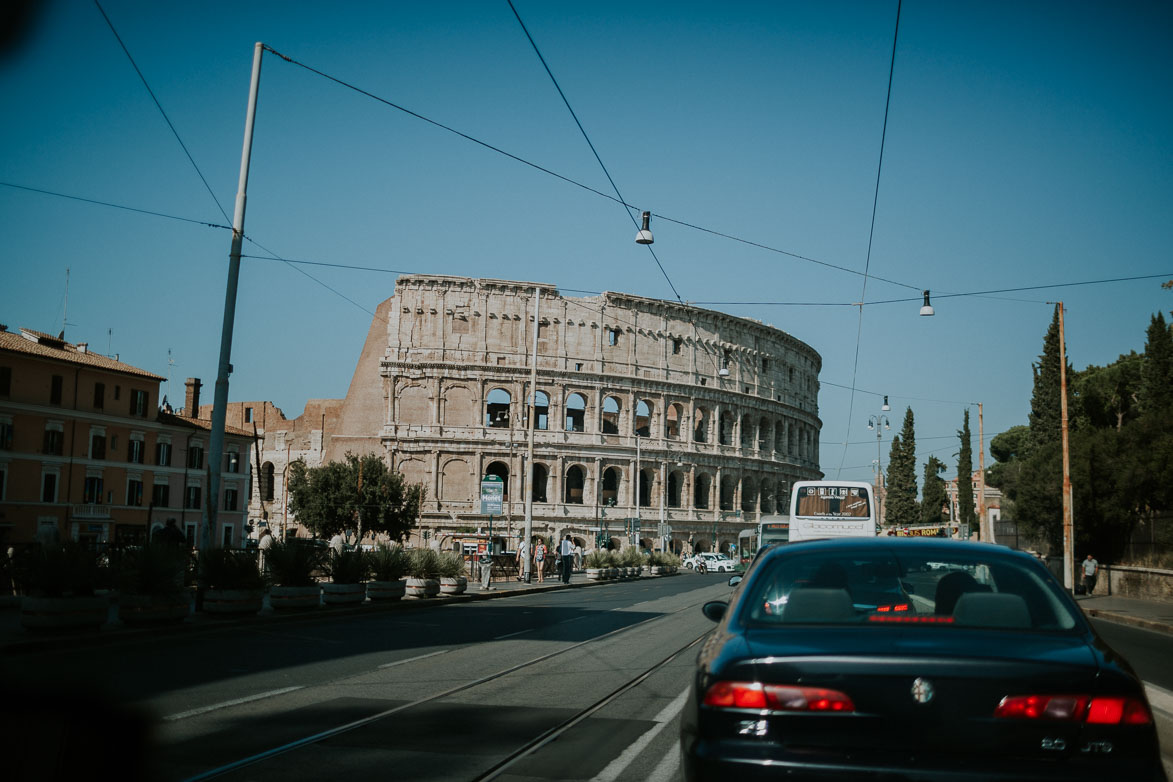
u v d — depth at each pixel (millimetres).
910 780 4660
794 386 120688
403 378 91500
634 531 83062
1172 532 41125
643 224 30734
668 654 16969
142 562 19172
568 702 11539
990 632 5348
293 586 24469
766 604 5984
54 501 68438
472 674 13875
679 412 102438
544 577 57625
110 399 73312
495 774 7895
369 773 7793
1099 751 4648
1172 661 18875
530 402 53094
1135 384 65188
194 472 81938
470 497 90875
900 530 86500
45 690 11094
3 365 65438
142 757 8086
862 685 4844
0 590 22828
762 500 112188
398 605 29156
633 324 98875
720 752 4914
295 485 89375
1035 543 56969
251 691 11805
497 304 93562
